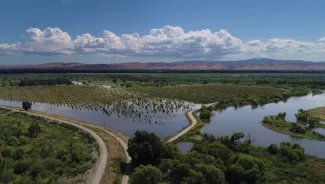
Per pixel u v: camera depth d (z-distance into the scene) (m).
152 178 66.50
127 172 76.81
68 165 80.12
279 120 141.38
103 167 77.38
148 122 140.75
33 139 104.81
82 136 112.81
